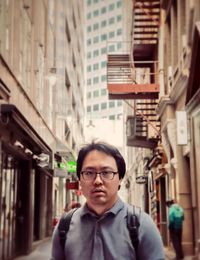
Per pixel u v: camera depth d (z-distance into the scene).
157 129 23.69
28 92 19.72
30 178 18.56
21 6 18.17
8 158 15.51
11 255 16.06
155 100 23.97
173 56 17.70
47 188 27.98
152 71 24.56
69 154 28.89
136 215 2.49
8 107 12.01
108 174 2.49
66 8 40.75
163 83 19.67
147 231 2.45
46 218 26.97
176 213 14.22
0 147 13.37
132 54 22.66
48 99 26.98
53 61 30.55
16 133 15.33
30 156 18.39
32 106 20.02
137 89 20.53
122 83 21.88
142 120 24.27
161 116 19.69
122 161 2.57
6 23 15.23
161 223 19.62
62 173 26.28
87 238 2.46
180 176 16.16
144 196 31.06
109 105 115.69
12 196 16.39
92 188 2.48
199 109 12.49
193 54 12.12
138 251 2.44
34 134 15.17
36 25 22.50
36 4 22.59
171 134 17.09
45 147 18.20
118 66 22.52
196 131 13.46
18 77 16.94
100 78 119.50
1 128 13.41
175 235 14.20
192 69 12.38
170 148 18.31
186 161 16.27
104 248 2.41
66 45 40.22
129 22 39.19
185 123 14.68
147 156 28.55
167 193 19.16
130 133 24.42
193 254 15.11
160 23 21.09
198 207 13.65
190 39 14.04
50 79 28.16
